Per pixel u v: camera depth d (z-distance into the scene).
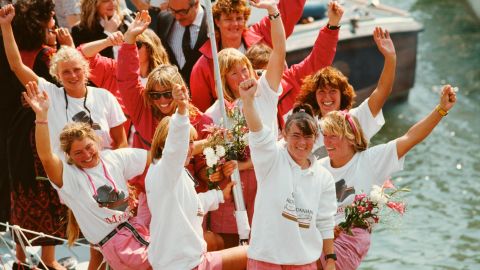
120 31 22.23
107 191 16.89
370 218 17.41
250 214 18.48
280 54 17.97
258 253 15.91
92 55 20.61
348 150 17.48
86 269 21.30
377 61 39.78
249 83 15.50
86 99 18.95
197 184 17.12
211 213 18.55
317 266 16.77
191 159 18.38
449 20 62.06
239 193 17.70
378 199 17.05
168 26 23.62
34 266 19.12
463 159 40.94
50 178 16.77
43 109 16.39
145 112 18.64
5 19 18.97
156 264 16.30
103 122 19.03
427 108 46.12
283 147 16.31
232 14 20.75
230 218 18.38
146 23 18.56
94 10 22.72
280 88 18.25
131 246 16.84
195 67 20.78
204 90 20.67
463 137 43.28
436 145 42.50
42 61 20.38
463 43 57.41
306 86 19.39
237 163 17.89
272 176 15.91
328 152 17.52
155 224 16.27
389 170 17.53
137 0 28.05
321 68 20.25
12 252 20.25
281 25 17.97
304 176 16.00
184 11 22.91
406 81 43.38
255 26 22.73
